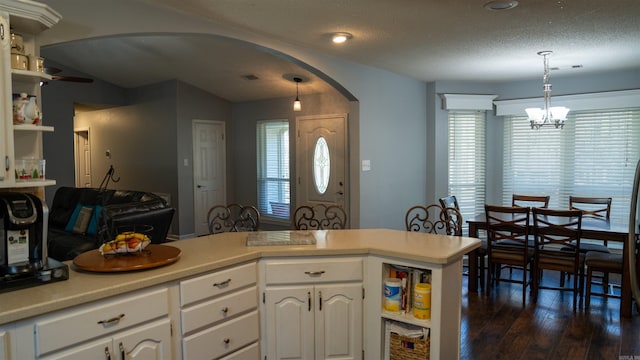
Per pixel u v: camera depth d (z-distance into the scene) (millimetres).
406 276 2520
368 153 5176
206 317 2191
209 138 7590
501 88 6113
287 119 7078
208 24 3441
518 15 3195
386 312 2514
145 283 1923
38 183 2074
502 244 4445
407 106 5812
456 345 2537
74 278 1936
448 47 4168
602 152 5465
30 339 1603
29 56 2141
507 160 6145
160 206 4160
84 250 4391
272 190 7414
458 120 6203
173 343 2064
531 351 3135
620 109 5332
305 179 6852
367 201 5188
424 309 2387
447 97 6004
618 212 5367
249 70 6090
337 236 2885
